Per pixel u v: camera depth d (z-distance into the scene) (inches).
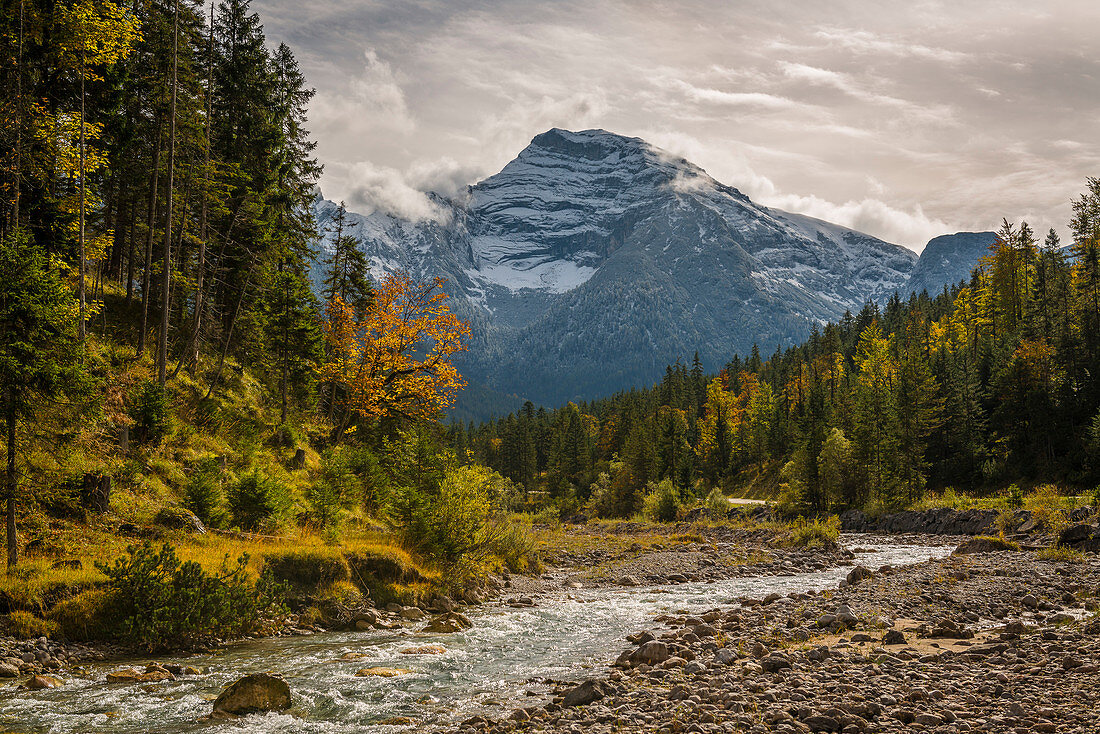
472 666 542.9
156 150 1454.2
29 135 1120.2
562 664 548.7
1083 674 403.2
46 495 715.4
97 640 576.1
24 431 655.8
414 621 742.5
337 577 764.0
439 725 396.5
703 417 5831.7
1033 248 3683.6
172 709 428.1
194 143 1509.6
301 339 1813.5
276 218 1913.1
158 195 1569.9
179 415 1280.8
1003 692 382.9
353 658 564.7
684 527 2459.4
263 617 672.4
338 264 1963.6
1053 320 2915.8
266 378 1862.7
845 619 629.6
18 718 407.8
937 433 2982.3
